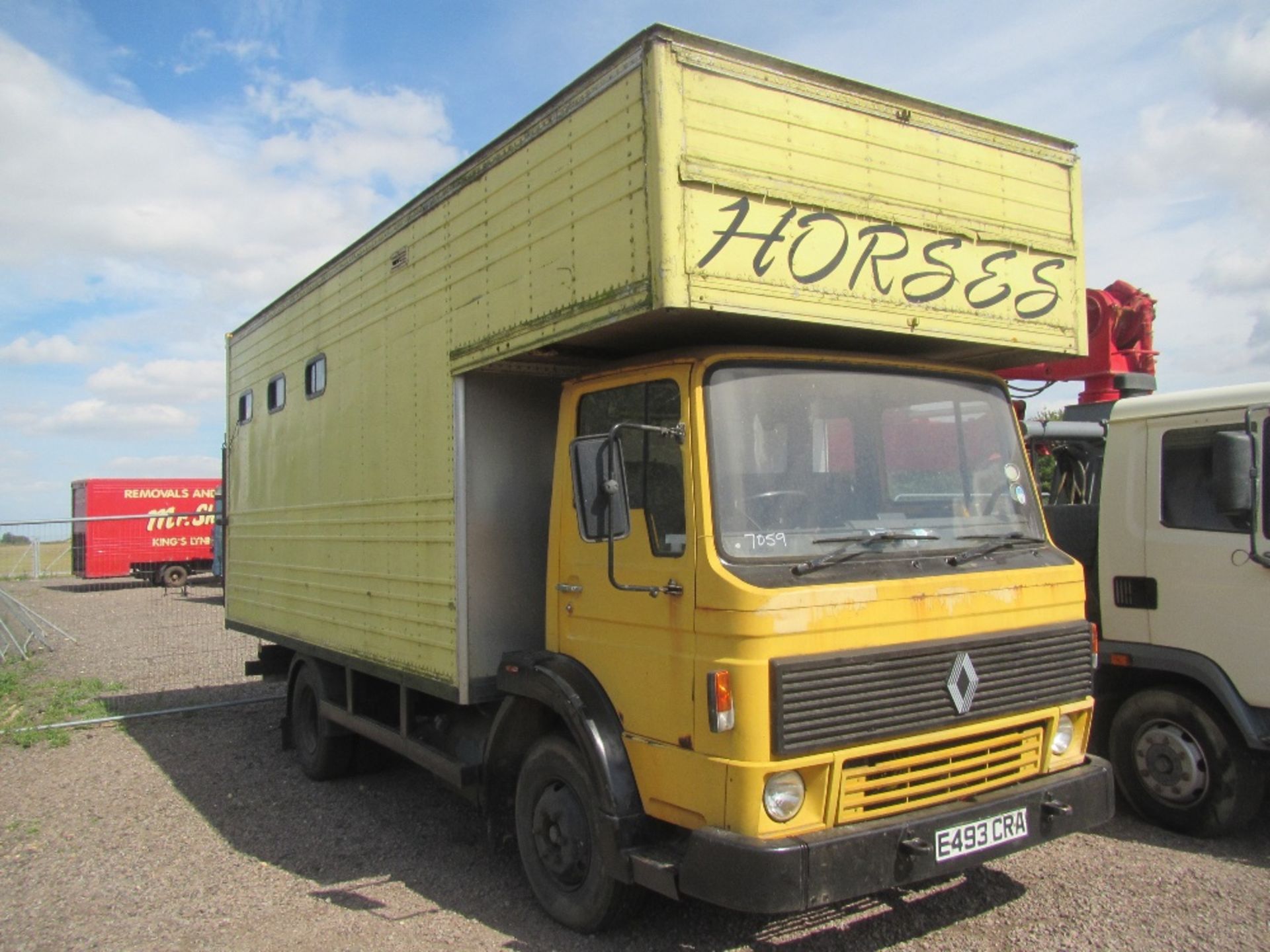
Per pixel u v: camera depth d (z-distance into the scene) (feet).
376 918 14.75
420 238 17.57
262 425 26.63
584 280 12.83
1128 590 18.25
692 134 11.66
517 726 15.07
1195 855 16.44
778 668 10.64
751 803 10.66
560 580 14.20
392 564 18.33
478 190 15.61
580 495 12.01
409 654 17.53
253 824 19.79
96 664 42.70
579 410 14.21
